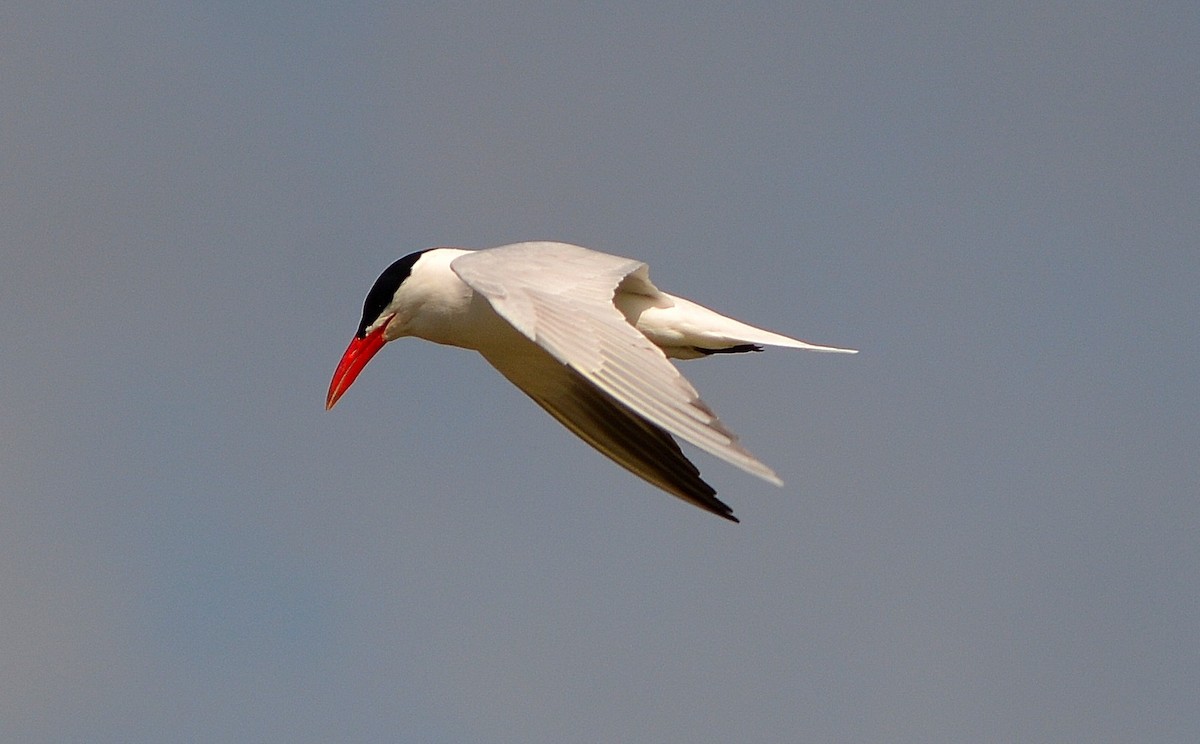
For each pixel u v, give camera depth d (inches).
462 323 586.2
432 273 587.2
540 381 591.2
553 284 467.8
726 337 559.5
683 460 575.2
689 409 419.8
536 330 445.7
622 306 561.3
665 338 563.5
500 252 491.8
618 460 585.9
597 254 489.4
